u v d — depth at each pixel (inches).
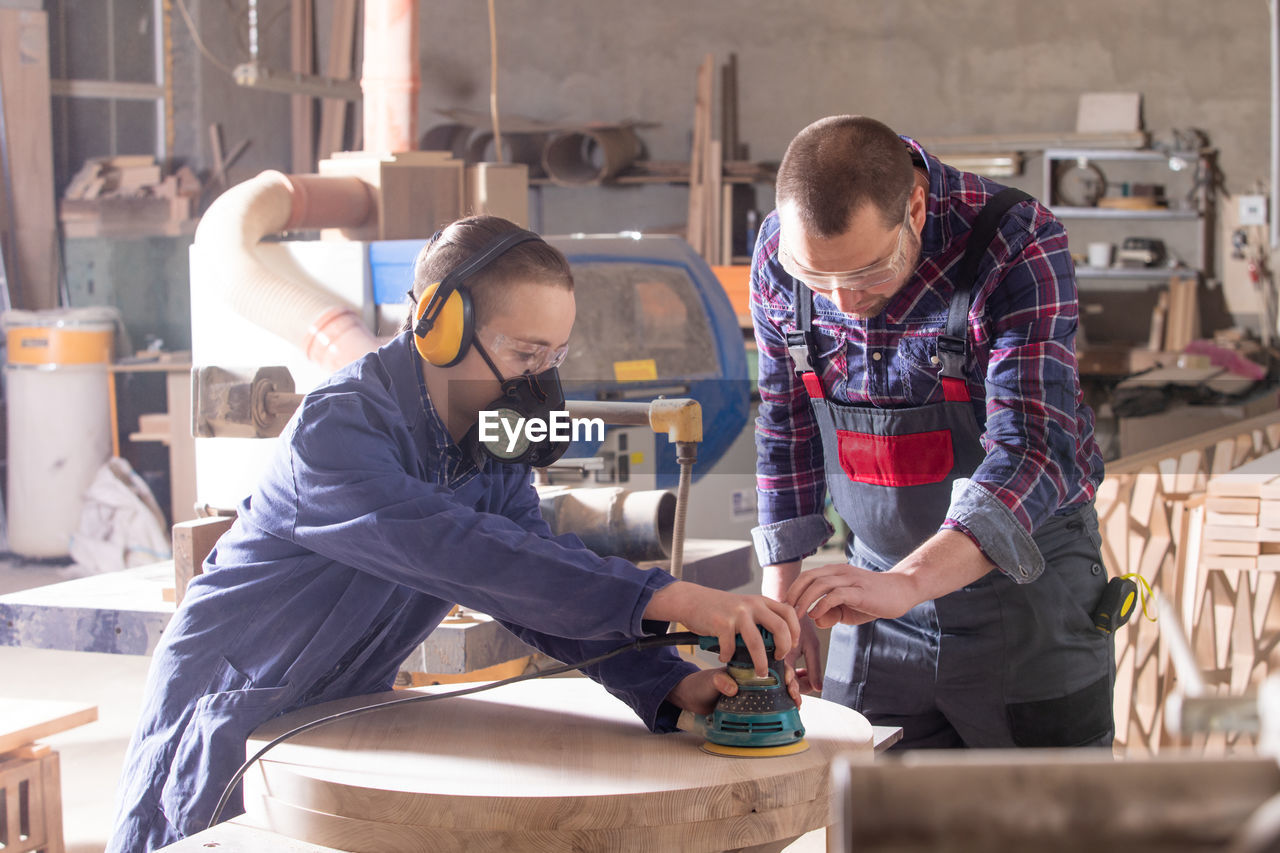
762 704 49.3
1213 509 117.5
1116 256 291.3
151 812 54.7
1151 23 288.8
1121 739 124.0
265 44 308.8
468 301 52.2
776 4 309.3
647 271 134.3
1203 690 22.4
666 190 315.3
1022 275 62.7
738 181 304.2
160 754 54.6
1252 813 17.7
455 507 50.5
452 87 324.2
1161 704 122.5
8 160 269.0
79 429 246.8
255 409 74.0
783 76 310.8
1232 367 259.6
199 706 54.1
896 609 55.7
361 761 47.6
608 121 318.0
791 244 60.7
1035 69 296.4
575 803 42.9
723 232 303.7
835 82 308.0
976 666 69.2
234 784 49.7
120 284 286.4
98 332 249.4
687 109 314.8
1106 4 290.8
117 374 278.2
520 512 60.4
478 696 59.2
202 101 297.3
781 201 60.8
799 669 79.7
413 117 118.0
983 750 70.3
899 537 71.7
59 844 103.0
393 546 49.8
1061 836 17.8
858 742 50.4
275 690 54.4
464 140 318.0
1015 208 63.3
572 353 125.3
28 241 271.7
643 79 315.9
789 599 55.0
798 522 75.9
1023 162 297.7
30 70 271.0
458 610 76.3
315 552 54.2
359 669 58.9
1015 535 58.6
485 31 321.4
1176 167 283.1
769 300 73.0
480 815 43.1
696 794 43.8
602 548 81.3
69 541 247.3
